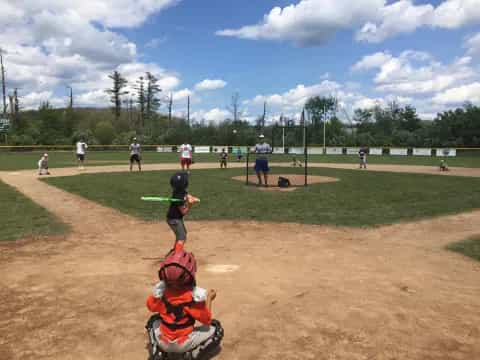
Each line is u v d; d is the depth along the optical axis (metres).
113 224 9.59
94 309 4.61
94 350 3.69
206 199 13.53
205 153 59.44
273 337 3.94
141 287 5.34
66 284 5.45
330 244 7.88
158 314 3.58
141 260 6.66
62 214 10.72
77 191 15.09
